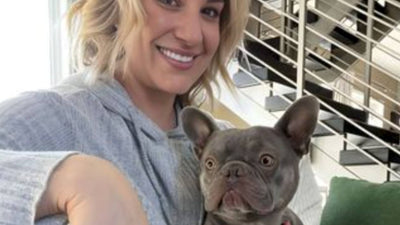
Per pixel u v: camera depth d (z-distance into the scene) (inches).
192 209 39.5
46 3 129.6
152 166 37.3
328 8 175.2
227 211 39.8
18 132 29.2
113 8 40.8
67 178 19.0
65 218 18.9
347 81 184.5
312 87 160.1
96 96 36.1
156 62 40.3
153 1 39.4
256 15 172.9
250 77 157.9
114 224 18.0
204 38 42.1
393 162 142.8
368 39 156.9
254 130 42.8
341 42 175.8
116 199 18.5
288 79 147.6
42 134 30.5
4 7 127.8
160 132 39.0
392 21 176.4
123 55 40.4
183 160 41.4
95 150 33.7
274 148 41.6
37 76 131.0
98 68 38.7
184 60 40.9
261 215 40.5
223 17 47.8
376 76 241.3
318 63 170.1
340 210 62.4
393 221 58.0
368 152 144.6
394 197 59.6
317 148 150.9
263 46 161.6
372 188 62.1
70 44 43.7
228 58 50.1
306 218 54.6
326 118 150.6
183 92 42.2
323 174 152.8
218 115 160.2
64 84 37.3
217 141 42.1
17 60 129.7
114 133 35.6
